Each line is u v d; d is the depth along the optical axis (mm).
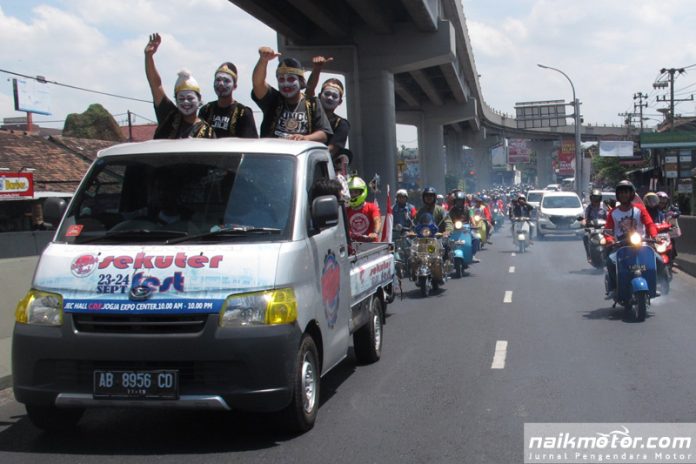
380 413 7180
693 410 7000
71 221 6715
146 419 7164
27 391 5988
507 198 58781
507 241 34781
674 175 49531
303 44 40375
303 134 8773
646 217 12383
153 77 8469
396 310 14312
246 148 7000
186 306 5816
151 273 5984
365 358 9469
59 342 5883
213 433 6641
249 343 5797
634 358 9289
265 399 5875
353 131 41031
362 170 41000
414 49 39812
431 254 16078
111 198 6832
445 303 15016
